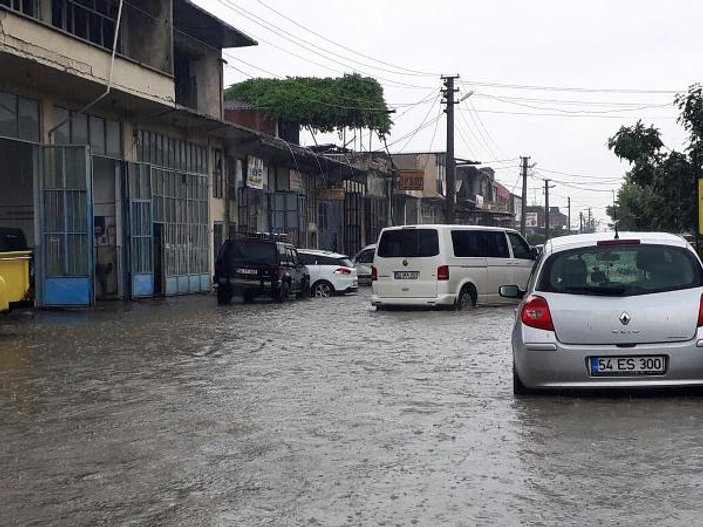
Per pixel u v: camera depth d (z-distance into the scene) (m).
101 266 25.12
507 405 8.19
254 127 43.03
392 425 7.42
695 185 22.28
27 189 21.36
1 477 6.03
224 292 23.80
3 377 10.43
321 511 5.14
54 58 18.88
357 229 47.56
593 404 8.09
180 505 5.33
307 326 16.59
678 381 8.00
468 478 5.77
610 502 5.20
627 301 8.12
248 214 34.38
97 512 5.24
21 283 16.50
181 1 26.33
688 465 5.98
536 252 22.80
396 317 18.30
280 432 7.23
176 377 10.30
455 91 38.88
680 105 22.97
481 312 19.17
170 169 27.70
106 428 7.54
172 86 24.70
